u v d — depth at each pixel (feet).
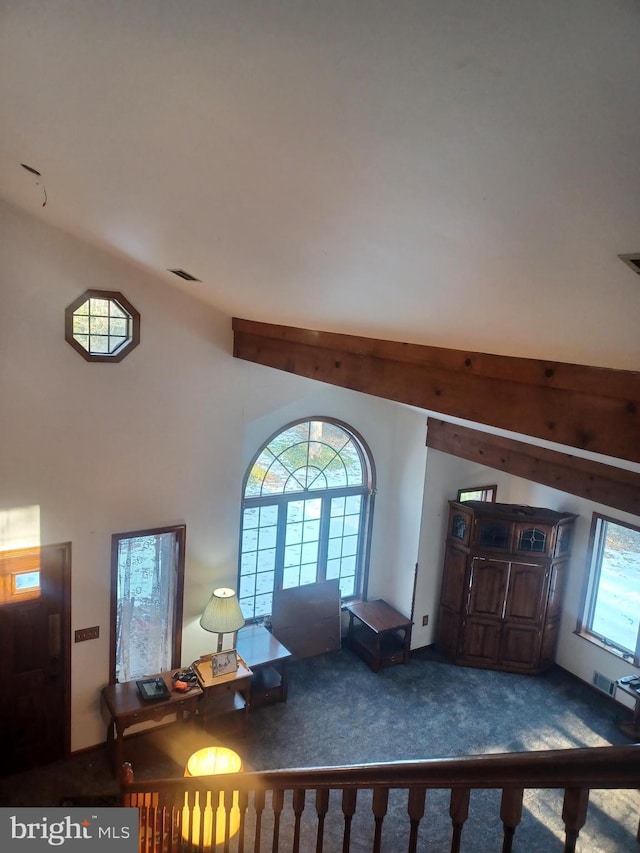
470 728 18.80
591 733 18.86
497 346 9.00
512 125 3.95
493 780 3.84
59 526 15.70
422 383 11.00
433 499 21.95
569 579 21.88
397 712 19.34
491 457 18.69
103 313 15.84
